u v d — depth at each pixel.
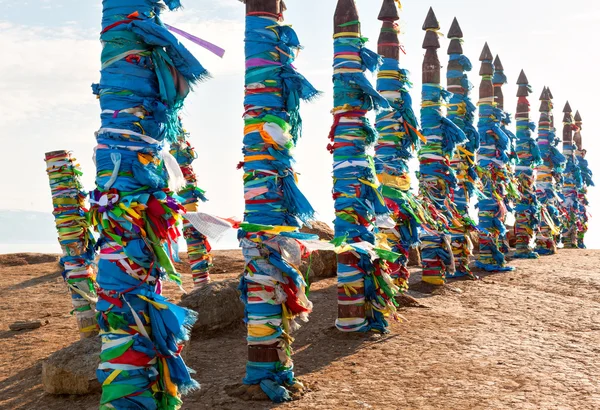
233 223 5.73
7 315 14.77
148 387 5.50
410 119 12.49
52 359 8.59
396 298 12.67
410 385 7.70
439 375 8.05
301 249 7.86
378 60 10.62
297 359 9.23
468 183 17.34
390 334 10.37
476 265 18.66
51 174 11.70
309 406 7.14
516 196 19.62
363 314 10.39
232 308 11.18
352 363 8.82
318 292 13.98
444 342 9.77
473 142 17.52
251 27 7.98
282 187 7.96
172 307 5.64
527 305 12.79
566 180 31.44
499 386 7.54
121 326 5.49
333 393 7.55
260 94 7.93
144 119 5.61
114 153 5.50
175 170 5.91
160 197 5.67
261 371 7.70
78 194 11.77
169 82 5.68
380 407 6.96
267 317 7.77
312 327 11.03
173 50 5.57
